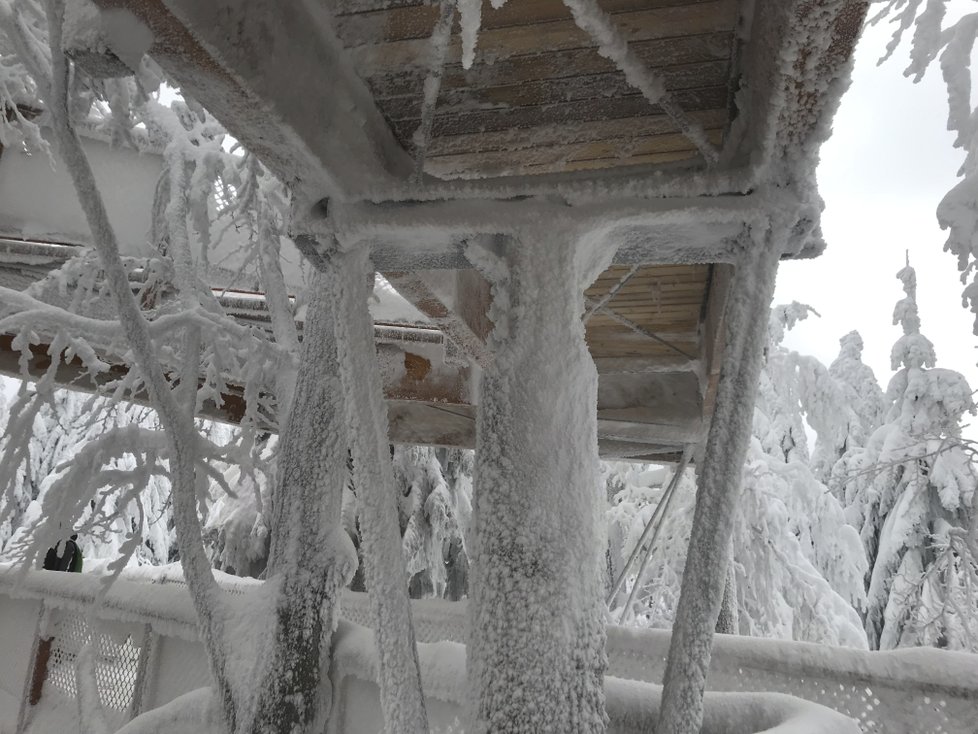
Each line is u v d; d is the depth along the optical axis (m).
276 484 3.50
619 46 1.38
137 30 1.20
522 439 1.54
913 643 5.49
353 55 1.61
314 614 3.15
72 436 11.27
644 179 1.57
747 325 1.56
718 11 1.41
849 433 11.36
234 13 1.25
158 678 4.26
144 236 5.52
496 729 1.43
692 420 5.12
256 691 2.94
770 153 1.46
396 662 1.66
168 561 13.15
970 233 2.82
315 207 1.77
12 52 4.30
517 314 1.60
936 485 7.65
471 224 1.63
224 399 5.59
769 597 7.81
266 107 1.35
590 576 1.53
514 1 1.40
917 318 9.08
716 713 2.02
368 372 1.78
